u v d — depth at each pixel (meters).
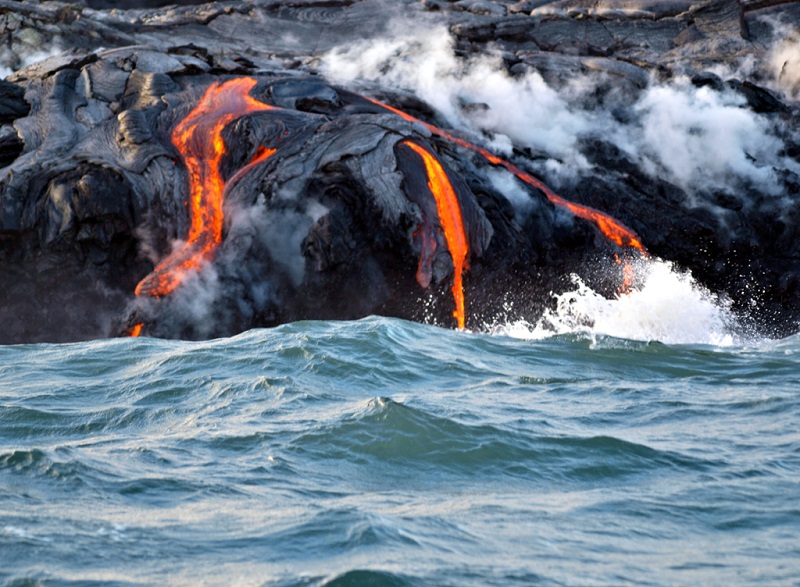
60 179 91.19
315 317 90.75
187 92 105.69
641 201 108.12
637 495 21.41
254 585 15.30
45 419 29.48
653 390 34.12
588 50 130.88
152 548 17.08
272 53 129.62
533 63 120.88
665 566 16.73
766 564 16.91
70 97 104.56
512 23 132.75
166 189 93.31
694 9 137.12
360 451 25.09
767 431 27.50
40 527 17.92
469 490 22.02
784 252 109.38
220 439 26.28
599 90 118.69
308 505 20.16
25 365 40.38
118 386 34.88
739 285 106.25
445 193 94.69
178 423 28.70
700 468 23.59
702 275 106.50
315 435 26.41
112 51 110.31
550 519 19.50
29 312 89.88
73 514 18.97
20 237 89.69
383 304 91.88
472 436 26.36
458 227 94.19
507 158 109.25
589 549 17.64
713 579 16.14
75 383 35.88
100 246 90.81
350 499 20.88
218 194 95.19
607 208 107.44
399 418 27.55
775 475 22.89
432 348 42.38
